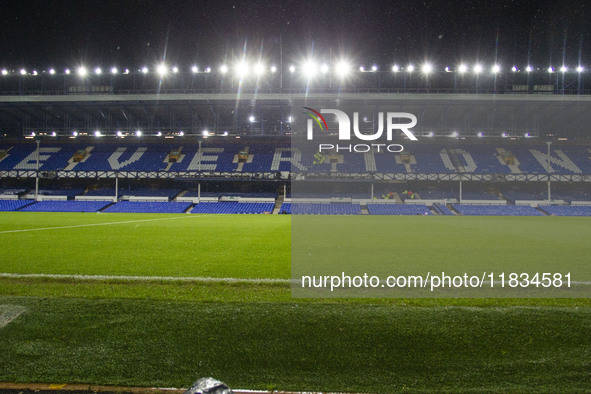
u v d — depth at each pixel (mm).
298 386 3795
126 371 3992
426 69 39562
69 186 46719
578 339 4531
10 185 46156
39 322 4914
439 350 4348
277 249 12492
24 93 47188
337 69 40312
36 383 3828
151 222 24578
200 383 1874
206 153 49875
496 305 5801
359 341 4488
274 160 48344
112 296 6164
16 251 11750
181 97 42188
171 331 4676
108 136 49344
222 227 21078
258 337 4559
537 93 42531
